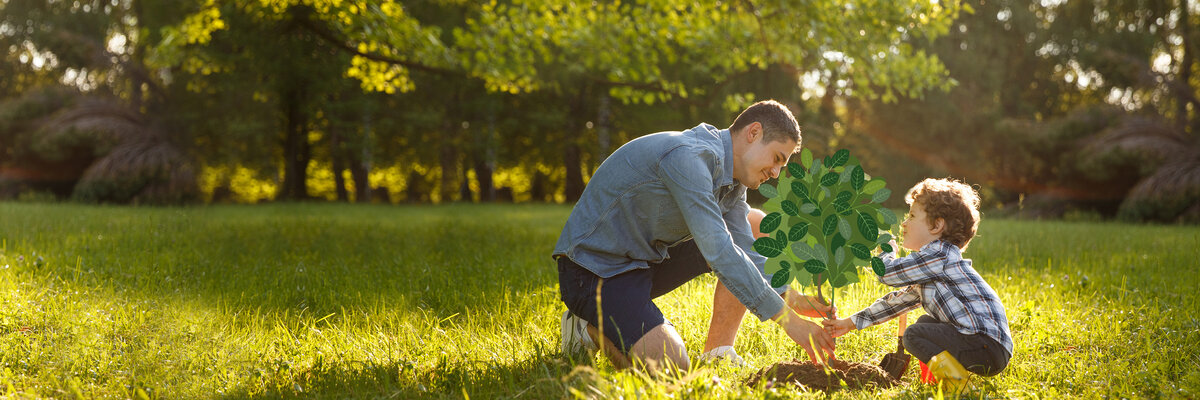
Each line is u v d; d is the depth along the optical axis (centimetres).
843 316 411
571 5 1009
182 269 541
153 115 2414
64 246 653
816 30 937
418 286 498
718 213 300
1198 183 1642
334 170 2883
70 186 2334
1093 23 2534
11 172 2364
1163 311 421
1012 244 830
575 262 318
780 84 2319
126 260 571
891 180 2450
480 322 395
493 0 1034
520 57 1023
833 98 2655
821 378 294
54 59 2648
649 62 1062
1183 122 2088
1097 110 2131
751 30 1002
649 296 319
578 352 330
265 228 924
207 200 2291
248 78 2302
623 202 314
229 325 378
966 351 291
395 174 3594
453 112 2845
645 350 298
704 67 1064
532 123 2889
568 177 2947
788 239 304
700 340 370
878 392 280
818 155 2411
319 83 2231
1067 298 469
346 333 367
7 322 360
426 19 2206
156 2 2162
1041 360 334
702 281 512
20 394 265
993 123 2352
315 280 516
